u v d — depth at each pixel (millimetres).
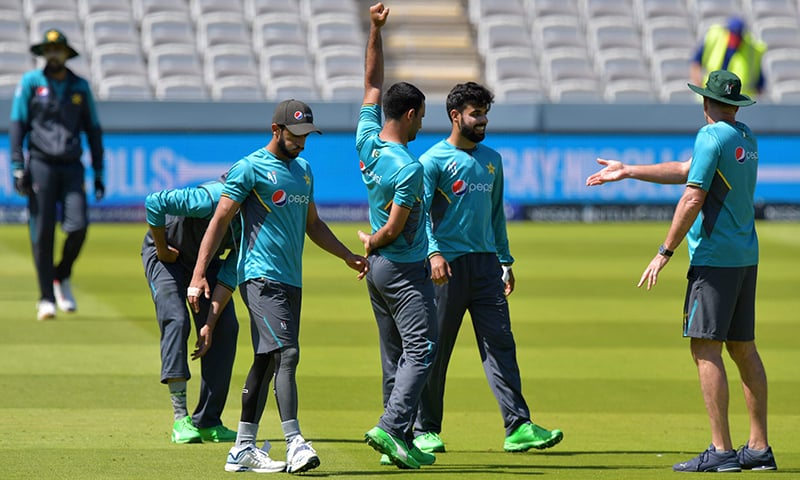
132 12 90125
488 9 94812
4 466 23359
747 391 24297
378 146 24109
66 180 42469
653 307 48156
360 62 88438
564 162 75688
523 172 75500
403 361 23984
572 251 64125
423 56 93625
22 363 35125
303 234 23578
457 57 94000
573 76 88438
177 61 85062
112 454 24625
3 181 72188
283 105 23281
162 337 26406
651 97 87250
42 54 41719
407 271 24031
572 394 32594
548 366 36562
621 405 31234
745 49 76000
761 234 71562
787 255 63844
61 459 24078
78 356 36281
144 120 72750
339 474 23094
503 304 25875
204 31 88375
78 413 28891
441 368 25828
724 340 24031
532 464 24297
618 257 62281
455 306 25672
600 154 75562
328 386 33062
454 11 97875
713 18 95125
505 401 25547
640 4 95000
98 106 72375
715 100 23953
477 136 25656
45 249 42531
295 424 22969
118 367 34688
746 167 23656
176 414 26359
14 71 81750
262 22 90250
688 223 23344
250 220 23312
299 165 23594
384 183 23875
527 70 89125
